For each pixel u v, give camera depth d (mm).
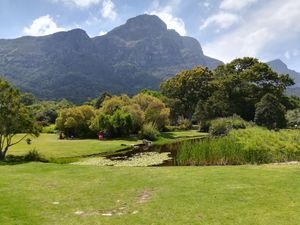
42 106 106625
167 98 94562
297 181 15609
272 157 25062
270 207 12047
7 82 27062
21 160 27375
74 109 57969
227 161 25625
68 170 21172
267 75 90062
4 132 27516
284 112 74938
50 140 50625
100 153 37781
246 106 86750
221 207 12234
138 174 19031
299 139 29172
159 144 47812
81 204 13391
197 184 15773
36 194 14984
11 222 11359
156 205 12828
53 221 11461
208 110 81625
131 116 57219
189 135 64875
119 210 12508
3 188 16141
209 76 100500
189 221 10992
